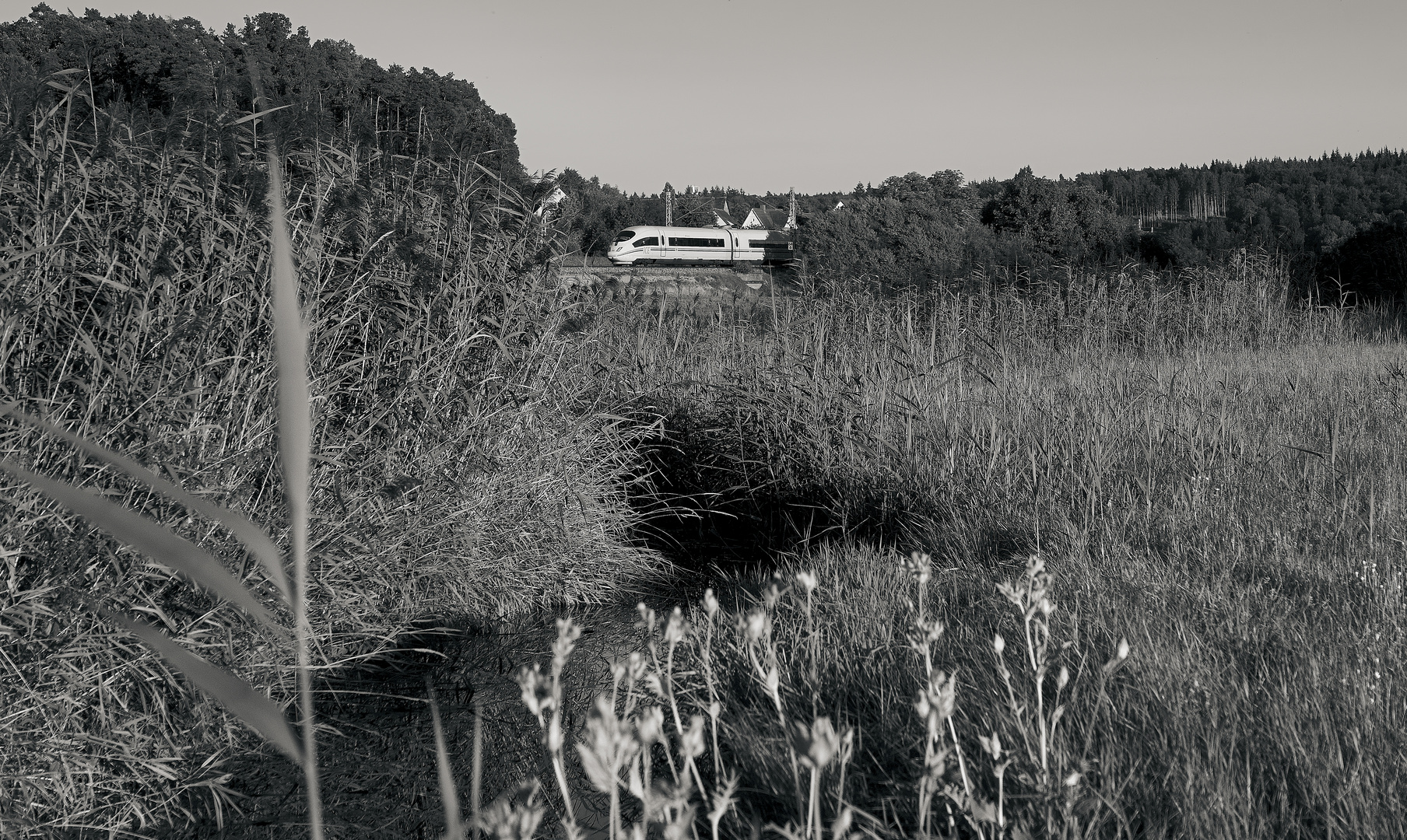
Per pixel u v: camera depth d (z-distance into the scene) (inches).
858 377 324.5
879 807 112.5
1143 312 571.5
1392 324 646.5
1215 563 191.3
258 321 193.6
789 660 156.9
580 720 175.2
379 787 154.8
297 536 22.9
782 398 332.8
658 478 345.7
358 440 211.9
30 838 137.4
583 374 295.6
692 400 356.8
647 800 53.6
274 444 184.5
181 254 190.5
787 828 73.5
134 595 162.1
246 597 24.8
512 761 162.6
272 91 229.9
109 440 159.3
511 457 250.7
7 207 169.0
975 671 140.8
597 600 261.3
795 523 307.6
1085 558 195.0
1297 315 617.0
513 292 250.7
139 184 191.2
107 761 153.9
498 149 275.3
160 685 166.4
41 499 149.6
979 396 336.8
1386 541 199.6
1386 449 276.8
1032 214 2004.2
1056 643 141.9
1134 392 336.5
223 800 150.9
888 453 306.3
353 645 210.5
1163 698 122.6
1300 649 138.1
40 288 164.6
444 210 253.4
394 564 218.1
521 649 223.9
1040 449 275.7
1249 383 381.1
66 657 147.3
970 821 89.5
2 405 26.3
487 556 242.2
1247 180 6368.1
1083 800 96.0
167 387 168.4
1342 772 104.4
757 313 418.0
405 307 231.9
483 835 136.9
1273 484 249.9
